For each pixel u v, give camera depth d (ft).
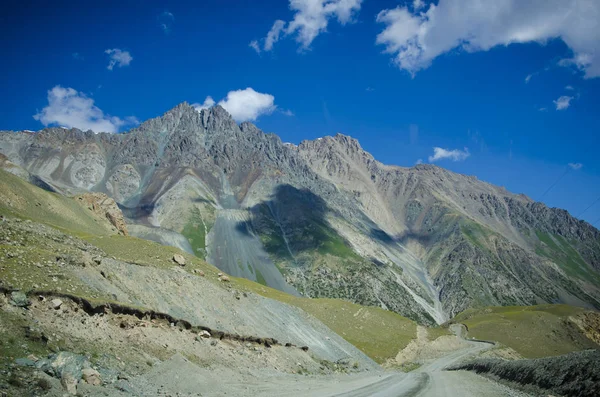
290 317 225.97
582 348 485.97
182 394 83.66
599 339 519.60
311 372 165.17
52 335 81.25
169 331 119.24
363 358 242.37
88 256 128.06
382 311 384.06
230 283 220.02
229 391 95.81
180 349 113.80
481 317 589.73
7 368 63.31
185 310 141.49
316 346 210.38
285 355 168.86
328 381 145.18
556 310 593.83
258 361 143.64
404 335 336.90
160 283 147.23
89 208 385.70
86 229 309.22
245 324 168.55
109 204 418.72
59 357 71.05
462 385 132.16
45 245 127.03
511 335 498.28
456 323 595.88
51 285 97.14
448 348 363.56
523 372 125.08
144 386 80.79
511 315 567.18
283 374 141.28
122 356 90.68
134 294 126.93
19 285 89.92
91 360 81.10
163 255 211.82
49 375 66.85
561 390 95.40
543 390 102.94
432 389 120.37
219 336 143.02
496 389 119.34
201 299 159.43
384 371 224.94
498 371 153.07
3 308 78.74
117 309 106.63
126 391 74.54
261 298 223.30
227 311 167.73
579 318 553.64
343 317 320.91
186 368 98.53
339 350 229.45
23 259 102.63
